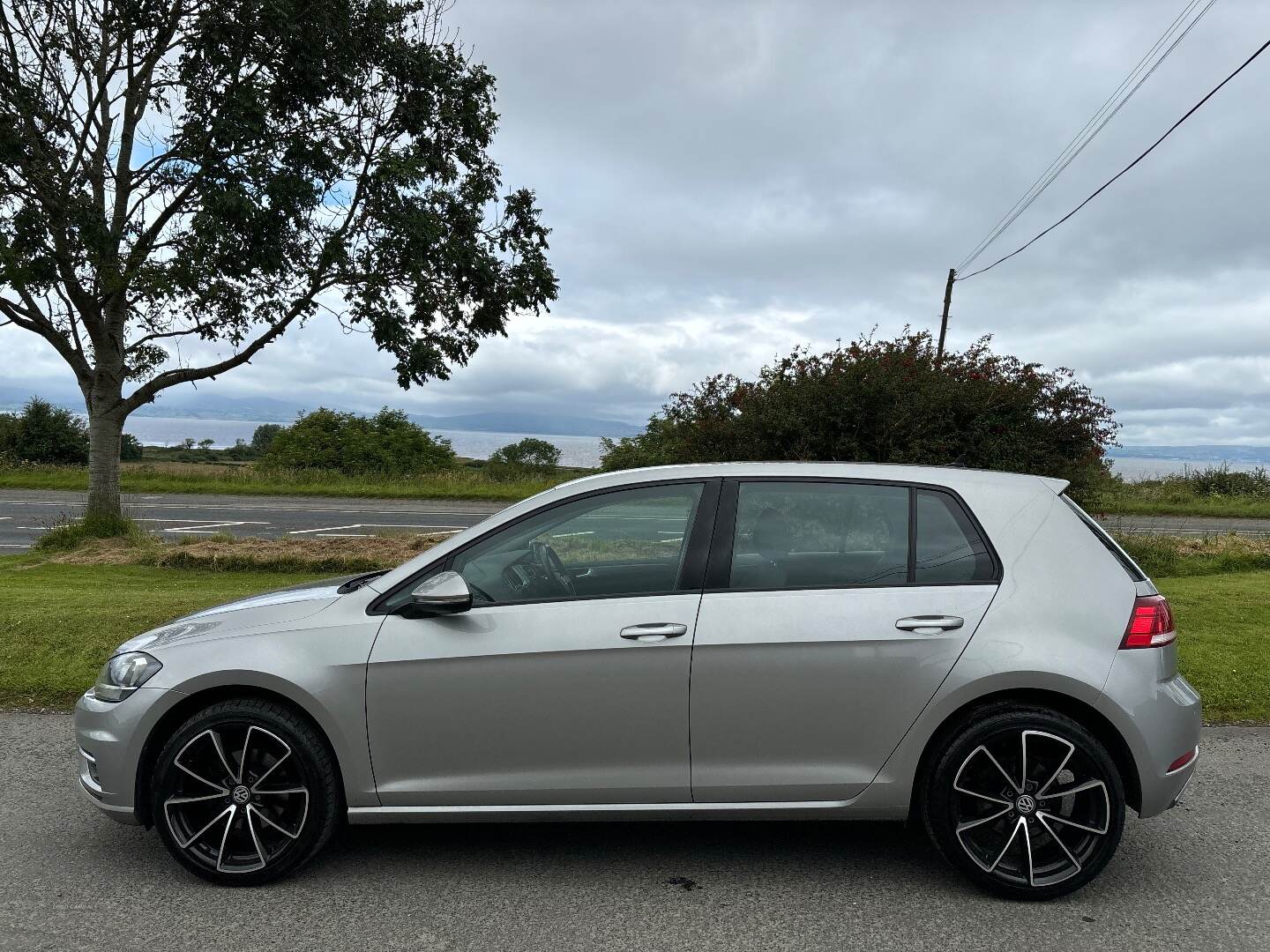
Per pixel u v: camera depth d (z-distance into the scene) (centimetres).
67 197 1079
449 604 337
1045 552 350
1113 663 332
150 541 1302
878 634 336
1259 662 635
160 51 1150
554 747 343
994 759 333
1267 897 337
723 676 338
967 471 371
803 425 1064
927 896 338
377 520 1917
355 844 390
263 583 1044
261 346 1249
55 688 610
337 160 1141
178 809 349
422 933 311
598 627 342
